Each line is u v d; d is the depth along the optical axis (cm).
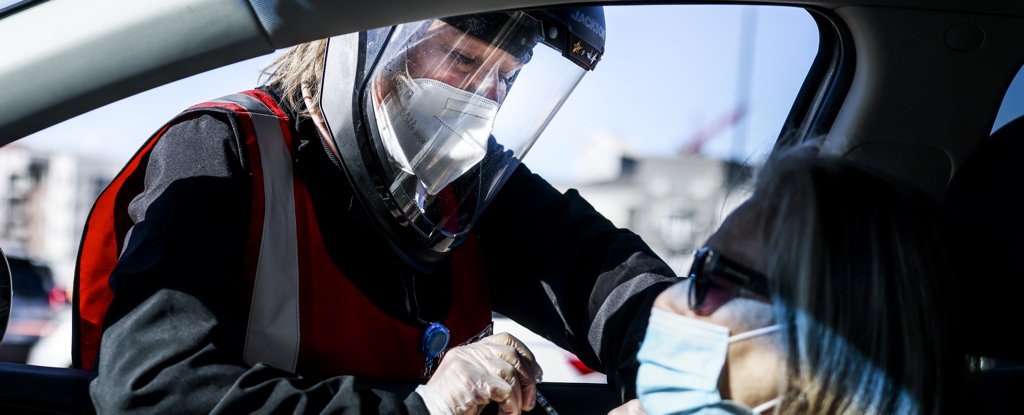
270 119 161
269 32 130
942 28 176
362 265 165
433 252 170
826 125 189
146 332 137
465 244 190
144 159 159
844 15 177
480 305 190
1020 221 126
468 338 186
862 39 179
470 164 165
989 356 131
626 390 152
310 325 158
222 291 146
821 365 107
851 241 107
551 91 175
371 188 161
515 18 159
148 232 144
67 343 480
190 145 153
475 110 163
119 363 136
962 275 114
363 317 164
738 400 114
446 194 169
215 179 150
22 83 128
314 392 138
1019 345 127
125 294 140
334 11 129
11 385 150
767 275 112
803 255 108
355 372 164
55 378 151
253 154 156
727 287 114
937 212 113
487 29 158
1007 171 129
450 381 141
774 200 113
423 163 162
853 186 111
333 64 160
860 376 107
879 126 183
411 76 159
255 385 136
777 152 120
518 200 199
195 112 157
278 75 173
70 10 129
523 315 198
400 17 134
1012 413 137
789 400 110
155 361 135
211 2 127
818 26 186
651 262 185
